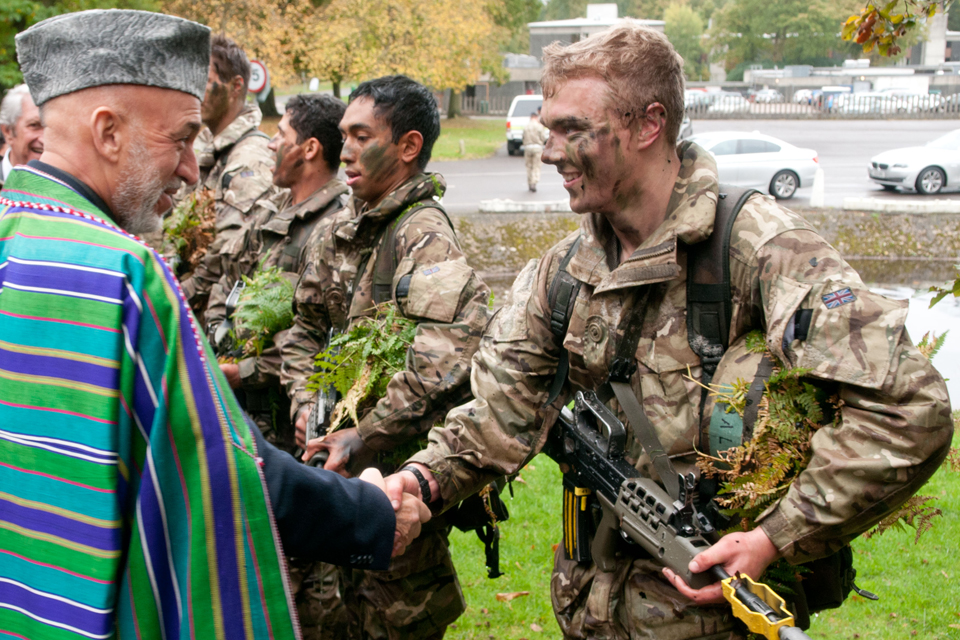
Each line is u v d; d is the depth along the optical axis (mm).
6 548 1351
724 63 77812
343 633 3145
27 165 1480
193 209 4215
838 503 1661
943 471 4910
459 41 26031
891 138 31719
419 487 2102
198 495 1324
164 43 1469
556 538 4258
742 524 1805
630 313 1929
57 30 1435
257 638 1351
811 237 1776
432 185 2812
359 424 2604
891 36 3150
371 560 1645
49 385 1314
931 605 3598
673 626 1916
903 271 13477
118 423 1307
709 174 1868
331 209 3387
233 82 4094
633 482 1877
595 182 1866
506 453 2109
